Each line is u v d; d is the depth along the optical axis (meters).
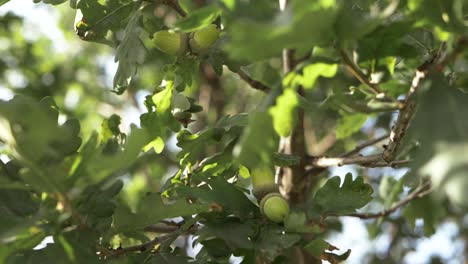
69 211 0.95
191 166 1.07
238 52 0.87
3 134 0.93
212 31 1.06
